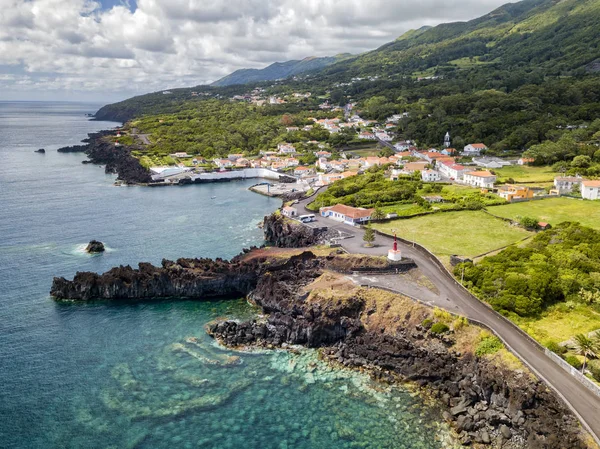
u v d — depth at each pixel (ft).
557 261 309.63
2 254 425.28
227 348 279.49
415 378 245.65
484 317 262.06
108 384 242.58
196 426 213.05
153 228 519.19
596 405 190.70
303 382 246.47
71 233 492.54
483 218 445.78
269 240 479.41
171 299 350.02
